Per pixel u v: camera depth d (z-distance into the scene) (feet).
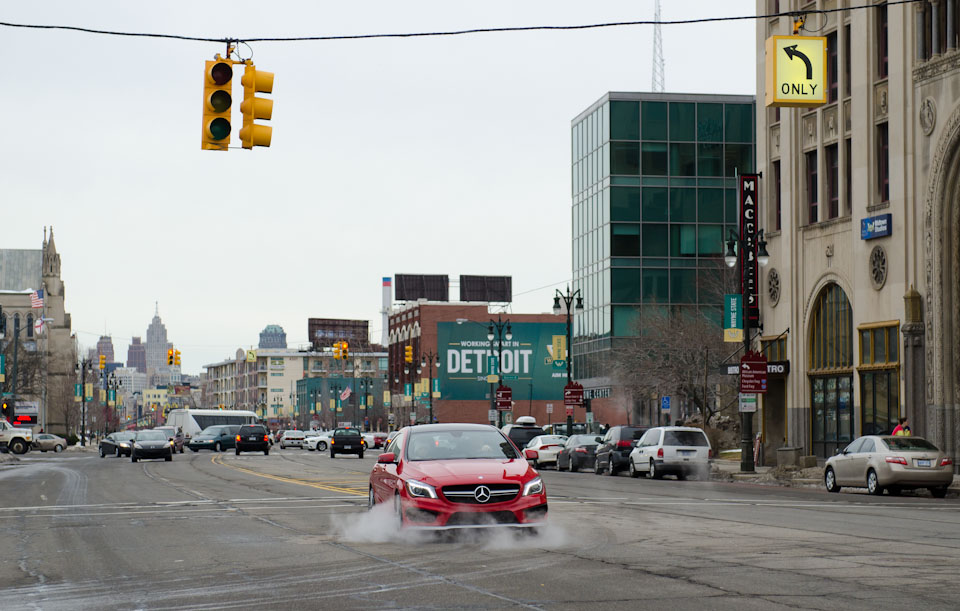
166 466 168.55
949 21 118.52
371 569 41.34
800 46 117.50
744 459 126.72
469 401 383.24
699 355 202.18
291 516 67.77
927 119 121.19
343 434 221.05
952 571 39.37
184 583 38.68
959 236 118.83
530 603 32.94
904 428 106.22
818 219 144.05
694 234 259.60
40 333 396.57
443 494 48.65
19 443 269.03
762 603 32.40
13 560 46.47
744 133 261.85
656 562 42.45
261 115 59.62
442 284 453.17
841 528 57.31
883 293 127.85
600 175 266.57
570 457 154.30
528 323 387.96
